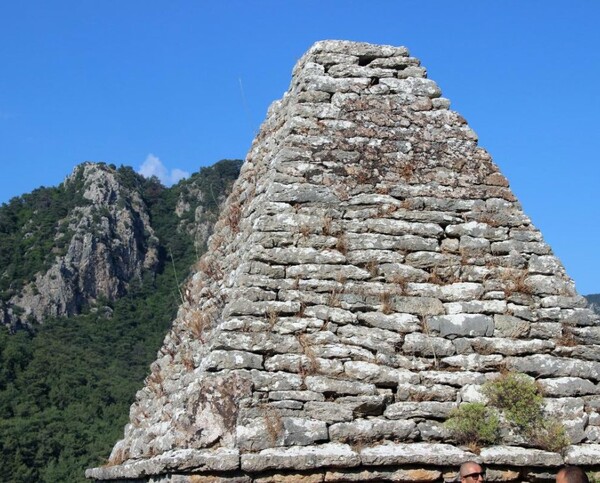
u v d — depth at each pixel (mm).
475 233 11414
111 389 40125
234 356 10188
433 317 10859
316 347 10414
